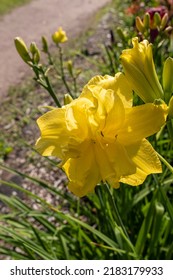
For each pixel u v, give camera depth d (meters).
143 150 0.20
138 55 0.22
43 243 0.38
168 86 0.23
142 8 0.67
